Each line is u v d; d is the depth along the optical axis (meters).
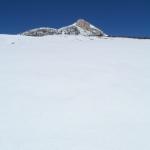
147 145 4.75
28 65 10.09
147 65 10.49
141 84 8.03
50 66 9.97
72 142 4.78
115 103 6.48
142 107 6.29
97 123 5.47
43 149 4.56
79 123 5.46
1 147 4.62
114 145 4.71
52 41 16.27
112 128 5.29
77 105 6.32
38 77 8.51
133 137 4.99
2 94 6.98
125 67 10.05
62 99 6.68
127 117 5.77
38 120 5.57
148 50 13.74
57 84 7.83
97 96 6.91
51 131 5.15
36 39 16.84
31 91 7.22
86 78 8.48
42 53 12.49
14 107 6.18
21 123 5.44
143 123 5.52
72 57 11.64
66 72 9.14
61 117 5.71
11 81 8.08
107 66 10.11
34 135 5.01
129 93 7.20
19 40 16.09
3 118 5.63
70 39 17.31
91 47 14.40
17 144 4.71
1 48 13.63
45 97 6.80
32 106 6.23
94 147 4.63
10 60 10.91
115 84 7.95
